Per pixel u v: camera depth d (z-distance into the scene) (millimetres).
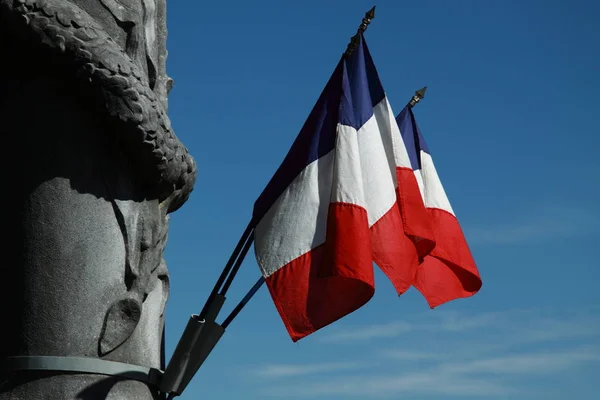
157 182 12609
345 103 14328
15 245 12000
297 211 13859
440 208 16641
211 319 12727
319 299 13492
